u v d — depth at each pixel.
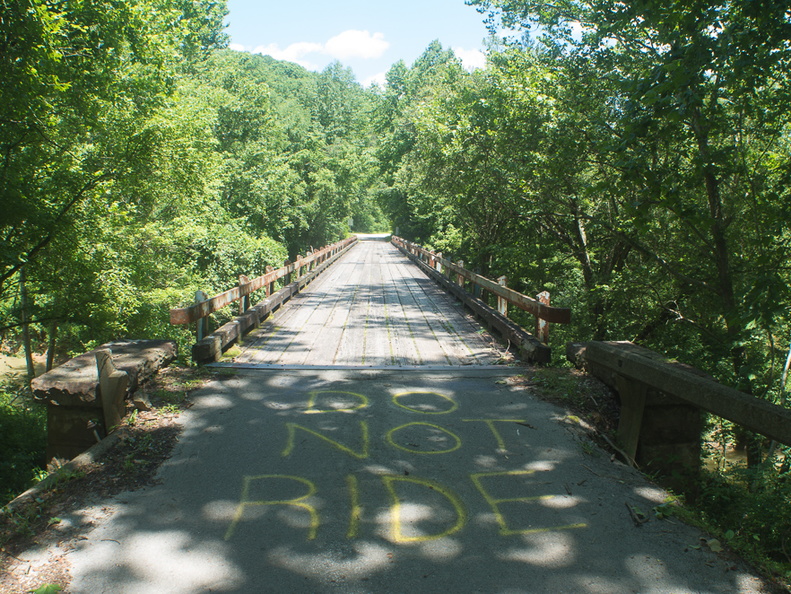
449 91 17.73
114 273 11.25
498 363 7.29
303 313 11.73
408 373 6.75
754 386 9.07
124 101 9.93
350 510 3.52
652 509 3.58
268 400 5.66
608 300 12.99
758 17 5.91
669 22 6.67
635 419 4.56
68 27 8.53
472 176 14.66
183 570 2.89
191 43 23.05
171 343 6.23
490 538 3.22
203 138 14.27
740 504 4.66
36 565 2.93
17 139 8.06
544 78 11.40
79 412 4.60
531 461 4.27
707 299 10.92
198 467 4.11
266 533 3.25
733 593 2.75
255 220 30.97
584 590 2.76
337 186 51.25
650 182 6.41
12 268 9.39
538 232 17.78
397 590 2.74
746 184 8.88
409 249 30.48
